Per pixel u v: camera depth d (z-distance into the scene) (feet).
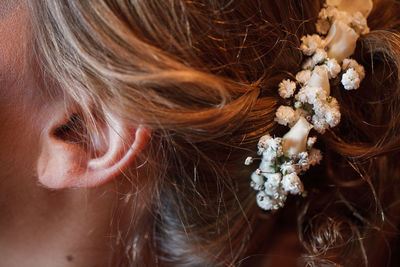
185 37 0.57
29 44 0.58
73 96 0.59
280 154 0.62
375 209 0.76
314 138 0.62
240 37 0.60
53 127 0.60
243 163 0.65
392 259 0.78
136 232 0.67
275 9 0.62
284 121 0.62
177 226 0.68
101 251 0.67
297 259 0.74
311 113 0.63
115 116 0.58
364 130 0.69
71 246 0.66
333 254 0.74
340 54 0.64
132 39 0.56
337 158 0.72
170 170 0.64
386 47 0.65
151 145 0.62
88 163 0.61
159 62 0.56
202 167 0.65
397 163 0.76
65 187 0.61
